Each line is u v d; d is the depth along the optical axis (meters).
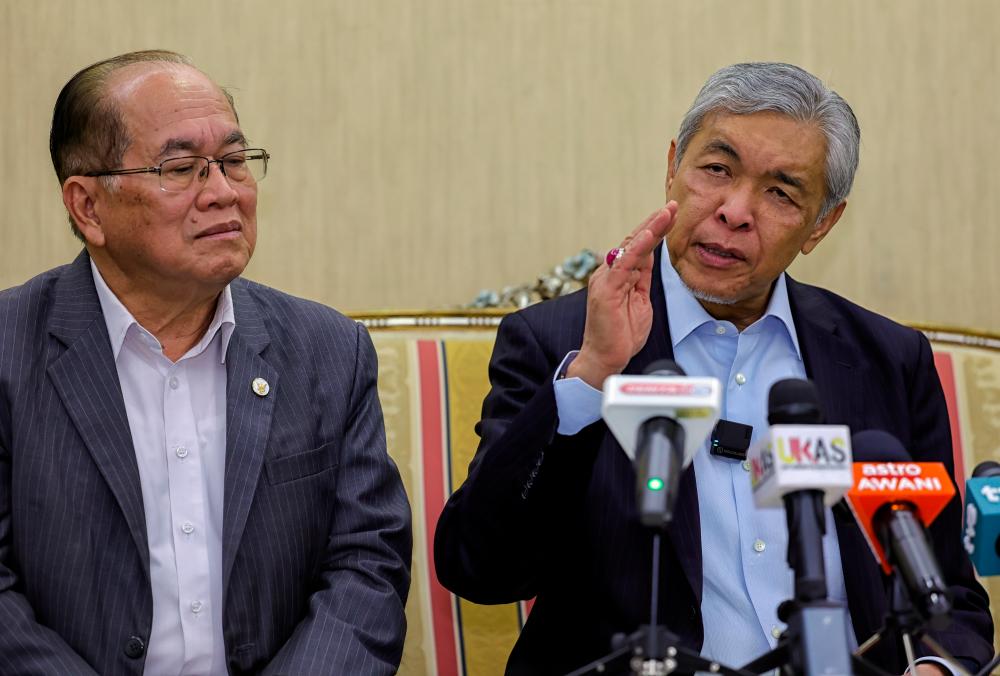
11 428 2.89
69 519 2.83
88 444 2.87
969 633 3.02
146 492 2.94
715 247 3.01
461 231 4.93
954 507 3.21
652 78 4.94
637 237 2.61
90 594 2.82
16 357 2.93
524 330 3.21
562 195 4.93
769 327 3.23
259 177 3.01
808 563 1.84
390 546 3.09
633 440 1.92
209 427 3.02
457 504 2.98
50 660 2.73
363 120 4.94
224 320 3.04
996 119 4.98
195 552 2.94
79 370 2.92
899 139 4.96
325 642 2.86
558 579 3.06
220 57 4.91
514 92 4.95
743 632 2.96
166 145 2.85
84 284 3.04
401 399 3.78
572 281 4.47
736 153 3.00
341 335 3.24
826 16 4.95
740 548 3.00
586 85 4.94
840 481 1.88
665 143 4.93
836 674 1.75
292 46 4.93
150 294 2.97
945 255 4.96
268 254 4.91
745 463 3.03
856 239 4.96
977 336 4.07
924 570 1.90
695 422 1.89
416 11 4.95
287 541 2.98
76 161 2.92
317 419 3.09
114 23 4.91
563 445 2.70
